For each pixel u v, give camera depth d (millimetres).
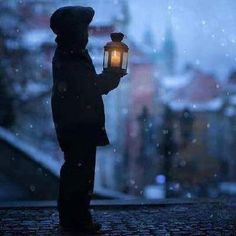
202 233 5242
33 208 6934
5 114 25266
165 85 82562
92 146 5113
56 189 15500
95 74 5109
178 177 40531
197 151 59000
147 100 65000
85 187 5148
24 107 26141
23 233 5277
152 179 49781
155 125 48000
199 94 78688
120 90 61500
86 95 5012
